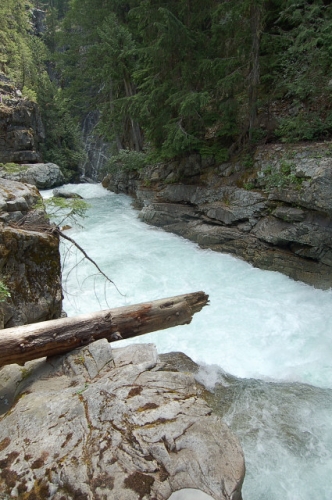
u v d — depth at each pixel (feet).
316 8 28.25
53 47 128.88
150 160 47.42
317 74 29.37
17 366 13.67
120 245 35.50
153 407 10.34
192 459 8.72
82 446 9.13
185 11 37.42
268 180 30.17
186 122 38.81
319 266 26.37
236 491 8.12
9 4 105.19
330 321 21.35
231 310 22.89
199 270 29.45
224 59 32.76
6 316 14.65
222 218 34.37
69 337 13.15
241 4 30.04
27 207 17.75
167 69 38.83
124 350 13.50
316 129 29.53
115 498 7.79
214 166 38.83
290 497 10.38
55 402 10.69
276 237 28.63
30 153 80.48
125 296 24.82
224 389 15.12
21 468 8.57
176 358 16.78
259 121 36.52
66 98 89.86
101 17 73.67
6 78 89.30
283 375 16.67
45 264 17.19
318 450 11.91
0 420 10.42
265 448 11.93
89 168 108.99
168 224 41.50
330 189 24.18
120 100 47.21
